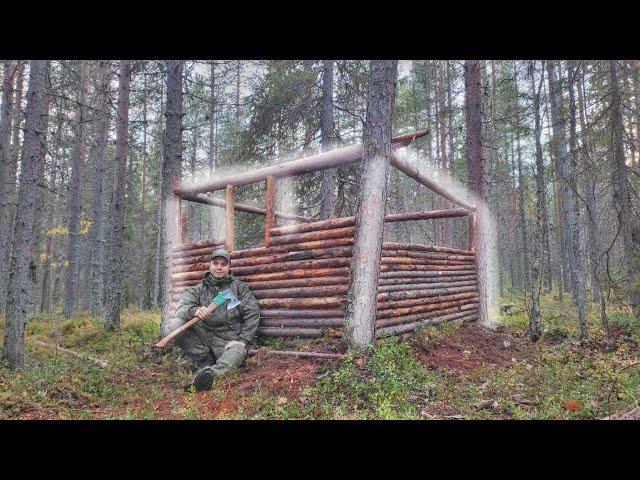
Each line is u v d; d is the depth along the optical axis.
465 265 9.88
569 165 12.88
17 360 6.37
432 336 7.15
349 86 14.21
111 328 10.68
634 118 15.64
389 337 6.56
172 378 6.05
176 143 8.66
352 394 4.69
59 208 25.25
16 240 6.53
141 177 29.88
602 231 16.02
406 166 7.16
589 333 9.30
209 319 6.32
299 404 4.45
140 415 4.24
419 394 4.82
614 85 10.93
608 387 5.20
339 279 6.17
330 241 6.31
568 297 19.75
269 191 7.12
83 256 25.17
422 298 7.85
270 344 6.55
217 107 22.88
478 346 7.54
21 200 6.61
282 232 6.89
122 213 11.38
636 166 15.05
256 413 4.31
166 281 8.27
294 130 14.05
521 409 4.47
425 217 10.02
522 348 8.01
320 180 13.52
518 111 14.44
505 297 22.64
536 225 9.01
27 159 6.69
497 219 24.30
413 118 22.09
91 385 5.46
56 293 20.91
